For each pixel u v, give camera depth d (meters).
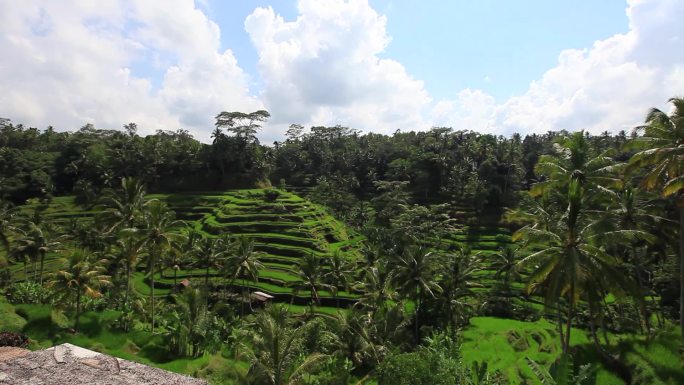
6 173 103.31
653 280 48.03
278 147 152.88
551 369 18.41
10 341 18.95
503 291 60.41
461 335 44.69
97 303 44.88
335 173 128.88
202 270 69.69
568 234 23.14
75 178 109.44
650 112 28.05
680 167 24.92
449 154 114.44
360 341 38.06
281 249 72.19
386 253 67.62
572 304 22.14
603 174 31.91
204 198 98.12
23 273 65.50
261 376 23.56
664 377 23.53
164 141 121.06
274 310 36.00
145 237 41.31
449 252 74.12
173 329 37.41
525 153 122.50
